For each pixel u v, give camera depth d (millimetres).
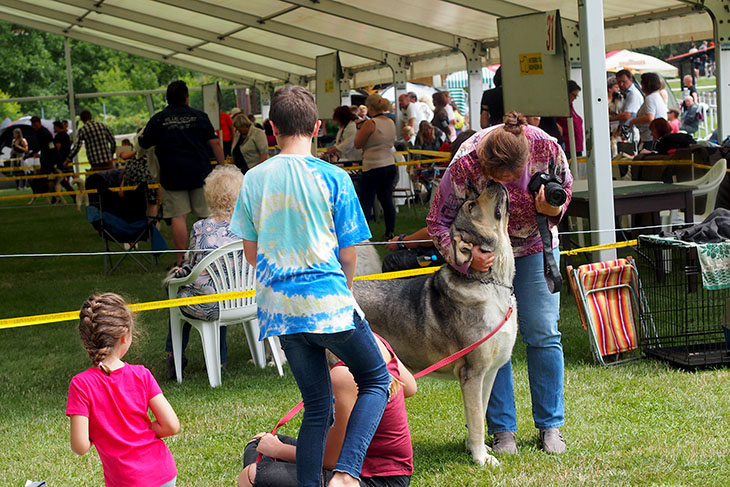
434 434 4023
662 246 5113
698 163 8180
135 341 3602
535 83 7367
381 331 3668
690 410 4148
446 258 3420
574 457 3619
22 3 18453
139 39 19719
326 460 2928
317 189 2719
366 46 16203
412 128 16750
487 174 3295
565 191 3418
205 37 17562
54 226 15008
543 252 3490
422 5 11766
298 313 2639
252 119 17094
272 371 5512
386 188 10672
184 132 8477
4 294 8742
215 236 5199
